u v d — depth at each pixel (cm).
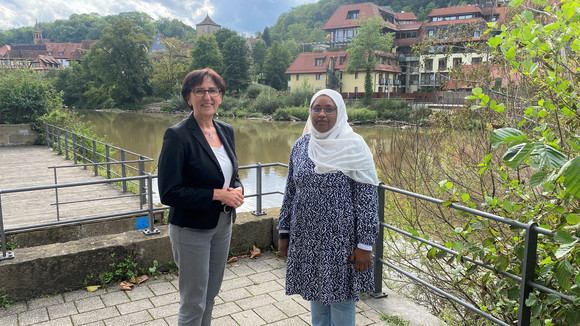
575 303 205
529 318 240
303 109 6228
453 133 597
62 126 1900
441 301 525
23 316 350
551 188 235
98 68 7881
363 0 16250
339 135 248
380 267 372
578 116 281
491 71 540
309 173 250
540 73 372
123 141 3231
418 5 11000
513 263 284
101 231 782
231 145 280
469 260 279
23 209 866
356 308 356
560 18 286
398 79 7256
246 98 7581
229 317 349
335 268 247
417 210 594
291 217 274
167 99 8412
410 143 654
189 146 247
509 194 307
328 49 9675
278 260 479
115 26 7819
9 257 380
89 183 432
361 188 246
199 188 248
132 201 954
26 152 1672
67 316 351
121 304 372
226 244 274
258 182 516
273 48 10019
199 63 8662
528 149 187
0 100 1861
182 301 265
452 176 593
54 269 390
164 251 442
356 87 7294
